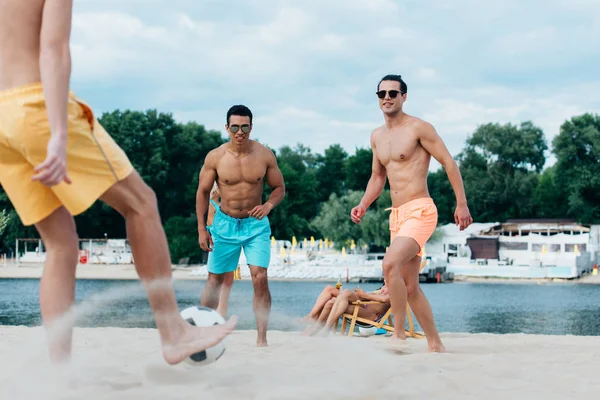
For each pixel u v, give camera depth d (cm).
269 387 413
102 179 377
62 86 357
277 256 7281
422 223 726
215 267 800
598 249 7925
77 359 517
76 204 371
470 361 577
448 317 3061
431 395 410
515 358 607
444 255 7606
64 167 348
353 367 493
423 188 737
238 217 786
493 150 10500
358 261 6844
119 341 707
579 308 3628
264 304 748
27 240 8362
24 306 2744
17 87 367
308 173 10225
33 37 375
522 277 6894
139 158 9881
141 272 400
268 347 708
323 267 6638
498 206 10406
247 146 790
